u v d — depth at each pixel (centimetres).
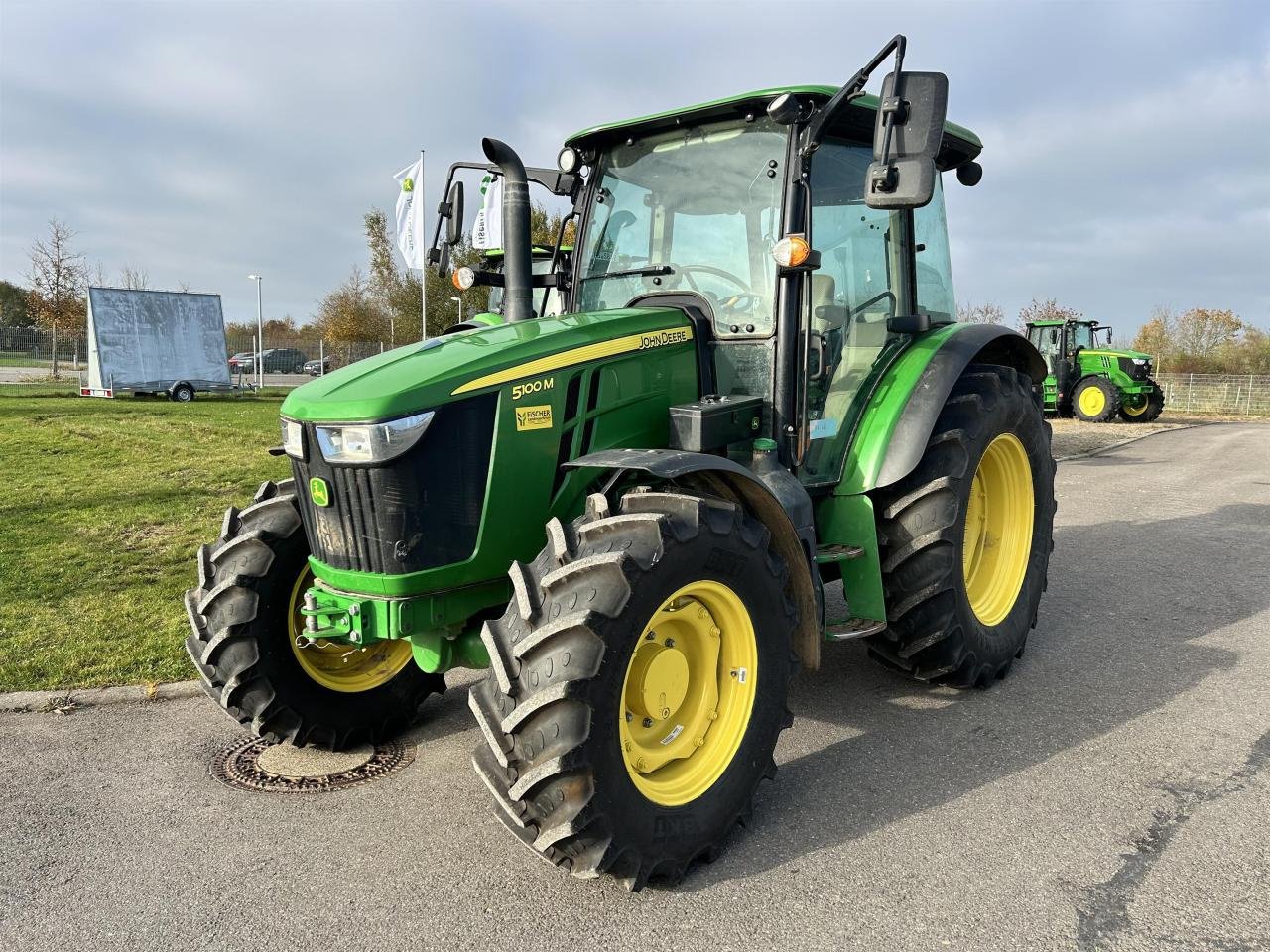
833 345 371
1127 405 2228
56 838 284
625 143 383
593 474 306
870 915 242
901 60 292
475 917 242
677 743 272
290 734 340
